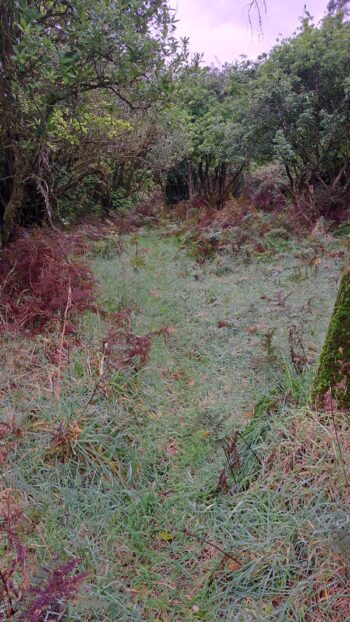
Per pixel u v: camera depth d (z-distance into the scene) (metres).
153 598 1.60
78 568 1.66
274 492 1.88
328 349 2.23
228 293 4.36
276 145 7.58
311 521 1.73
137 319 3.76
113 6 3.92
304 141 7.71
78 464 2.12
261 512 1.83
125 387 2.79
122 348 3.01
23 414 2.34
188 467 2.23
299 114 7.49
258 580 1.62
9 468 2.05
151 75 4.63
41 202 6.07
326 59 7.27
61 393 2.57
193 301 4.22
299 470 1.95
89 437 2.26
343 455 1.92
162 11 4.26
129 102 5.11
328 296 4.01
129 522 1.88
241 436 2.18
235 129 8.44
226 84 11.10
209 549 1.79
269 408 2.34
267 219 6.78
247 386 2.78
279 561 1.64
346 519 1.66
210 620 1.52
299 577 1.61
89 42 3.88
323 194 7.59
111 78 4.52
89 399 2.44
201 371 3.09
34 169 4.98
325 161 7.98
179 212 8.77
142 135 8.27
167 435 2.45
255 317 3.67
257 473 2.03
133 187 10.73
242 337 3.40
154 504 2.01
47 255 4.12
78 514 1.88
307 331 3.26
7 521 1.64
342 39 7.40
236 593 1.60
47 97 4.38
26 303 3.50
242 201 8.01
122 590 1.63
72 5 3.96
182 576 1.70
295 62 7.56
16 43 3.84
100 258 5.54
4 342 3.09
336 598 1.49
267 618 1.48
